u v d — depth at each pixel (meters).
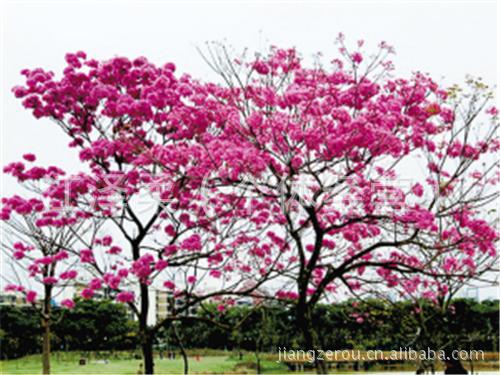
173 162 9.03
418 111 8.97
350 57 8.73
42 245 11.85
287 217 8.66
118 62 10.37
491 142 9.53
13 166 10.18
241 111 8.91
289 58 8.99
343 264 8.70
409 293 10.70
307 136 8.09
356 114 8.60
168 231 10.59
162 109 10.15
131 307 10.28
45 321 12.12
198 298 10.16
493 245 9.22
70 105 10.35
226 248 10.70
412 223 8.65
